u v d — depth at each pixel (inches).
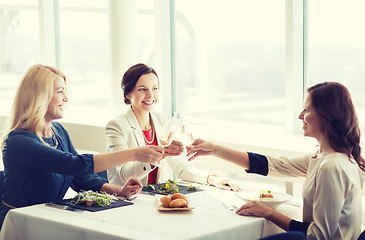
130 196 100.0
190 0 159.6
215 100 160.1
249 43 151.3
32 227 87.1
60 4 189.5
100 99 187.0
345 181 85.0
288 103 136.3
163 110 160.2
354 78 128.6
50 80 100.7
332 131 87.4
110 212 89.1
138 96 120.0
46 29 185.8
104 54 183.5
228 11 154.3
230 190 109.0
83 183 106.3
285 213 96.0
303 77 135.8
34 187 99.0
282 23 142.3
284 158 103.7
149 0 160.4
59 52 190.7
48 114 102.9
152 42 160.4
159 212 89.5
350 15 127.3
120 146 115.4
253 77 151.9
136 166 109.5
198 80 161.8
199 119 162.2
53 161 95.9
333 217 83.9
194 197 101.3
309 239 84.4
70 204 93.7
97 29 183.8
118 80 155.4
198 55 161.5
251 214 89.0
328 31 131.0
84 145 165.2
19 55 210.5
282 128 147.1
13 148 97.0
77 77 191.0
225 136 142.1
